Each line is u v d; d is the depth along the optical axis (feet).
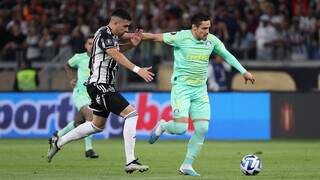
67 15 229.66
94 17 228.22
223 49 94.94
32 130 197.77
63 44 212.64
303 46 213.25
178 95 93.81
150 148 154.51
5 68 215.92
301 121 190.80
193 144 93.91
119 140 186.50
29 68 205.67
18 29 226.58
